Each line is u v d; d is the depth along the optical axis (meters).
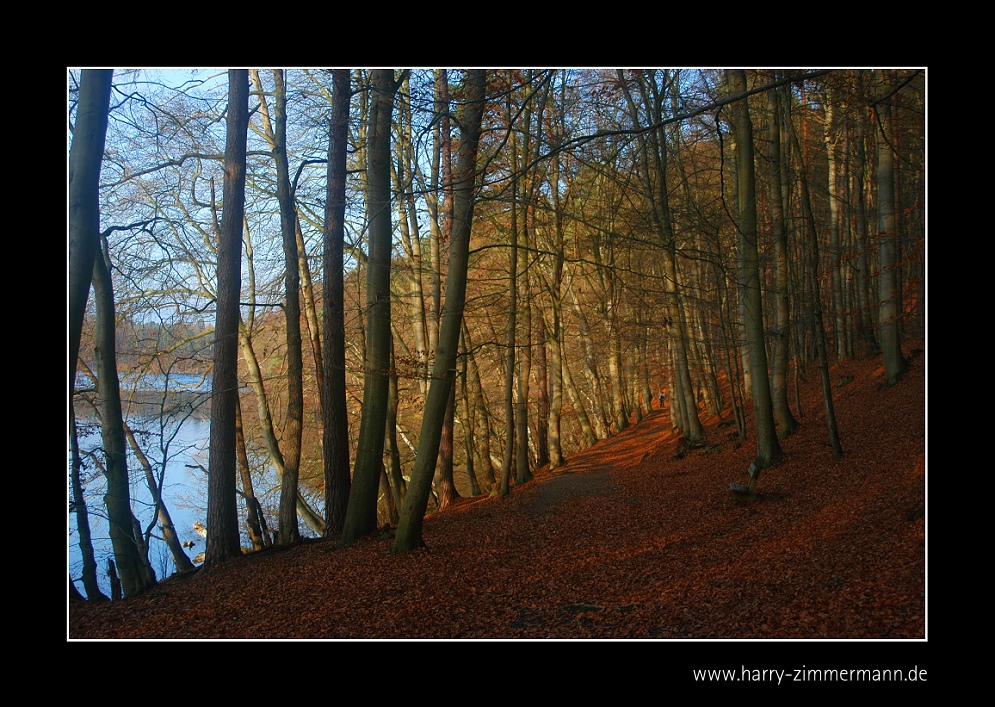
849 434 16.25
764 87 6.19
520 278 23.81
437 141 15.23
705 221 14.68
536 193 13.91
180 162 16.20
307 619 9.18
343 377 15.40
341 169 15.00
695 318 26.36
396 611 9.17
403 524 12.27
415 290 22.36
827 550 8.96
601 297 27.97
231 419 14.21
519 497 19.94
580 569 10.50
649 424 38.94
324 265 15.25
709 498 14.77
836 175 23.67
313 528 20.61
